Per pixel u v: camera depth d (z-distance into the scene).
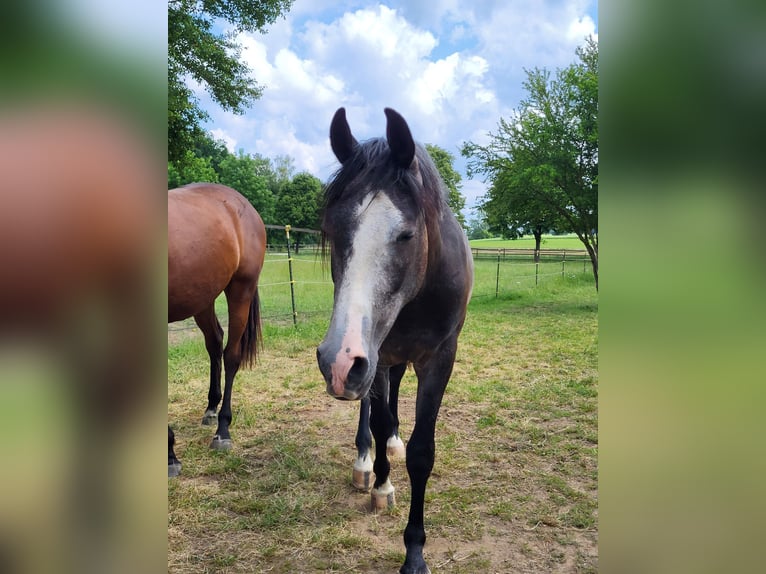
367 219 1.65
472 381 4.94
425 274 1.94
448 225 2.20
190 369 5.11
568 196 11.59
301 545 2.31
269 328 6.86
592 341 6.85
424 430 2.12
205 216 3.16
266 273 13.10
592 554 2.26
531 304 10.98
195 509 2.57
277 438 3.50
